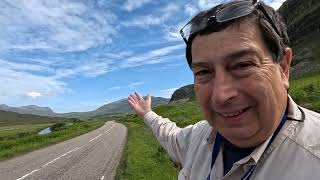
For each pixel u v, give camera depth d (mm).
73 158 5188
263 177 289
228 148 324
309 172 270
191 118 7633
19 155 6016
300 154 279
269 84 283
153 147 5234
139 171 3242
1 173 4113
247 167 299
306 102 4457
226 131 294
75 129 14766
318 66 16609
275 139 293
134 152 4770
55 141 8734
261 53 283
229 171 307
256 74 280
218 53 284
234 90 281
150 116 535
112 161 4516
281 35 300
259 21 285
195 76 308
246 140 291
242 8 278
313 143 279
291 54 313
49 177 3729
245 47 278
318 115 313
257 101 282
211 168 343
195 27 295
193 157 385
